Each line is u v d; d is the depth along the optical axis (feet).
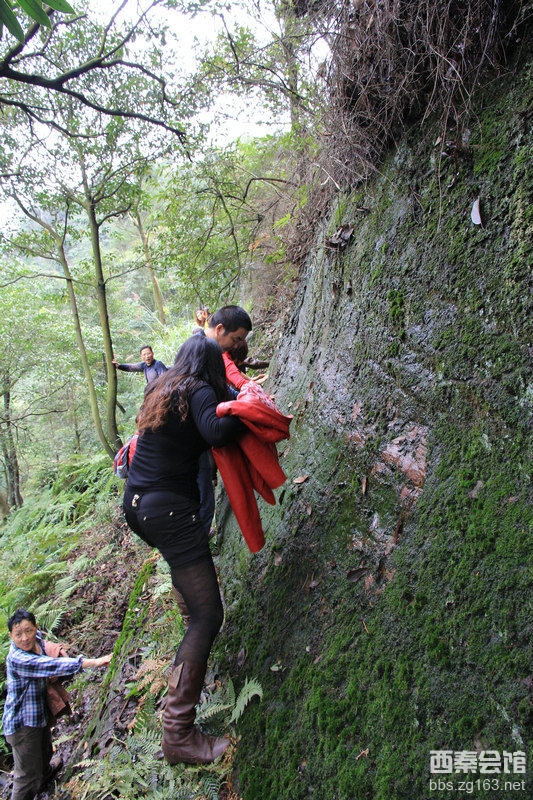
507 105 5.00
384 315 6.63
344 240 8.45
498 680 3.58
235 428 5.77
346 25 6.97
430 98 5.93
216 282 22.56
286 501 7.85
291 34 9.29
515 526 3.97
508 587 3.81
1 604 16.80
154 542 6.03
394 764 3.93
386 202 7.23
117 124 19.83
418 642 4.32
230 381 7.93
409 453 5.53
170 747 5.65
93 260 26.58
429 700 3.97
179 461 5.97
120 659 9.80
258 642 6.63
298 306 12.98
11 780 11.69
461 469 4.73
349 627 5.24
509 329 4.56
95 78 18.62
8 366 39.68
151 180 22.17
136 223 34.91
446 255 5.56
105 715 8.80
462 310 5.18
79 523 23.34
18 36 4.37
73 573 16.96
